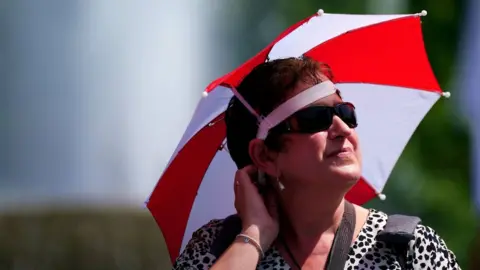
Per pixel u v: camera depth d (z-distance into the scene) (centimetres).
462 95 2672
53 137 3372
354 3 3394
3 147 3316
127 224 1900
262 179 702
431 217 2812
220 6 3600
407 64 757
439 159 2928
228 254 670
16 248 1856
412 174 2916
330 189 660
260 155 690
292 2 3578
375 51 742
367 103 779
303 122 659
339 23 712
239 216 703
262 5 3628
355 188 799
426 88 775
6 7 3328
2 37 3325
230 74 669
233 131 713
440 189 2848
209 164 772
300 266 674
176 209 785
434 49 2978
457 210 2797
